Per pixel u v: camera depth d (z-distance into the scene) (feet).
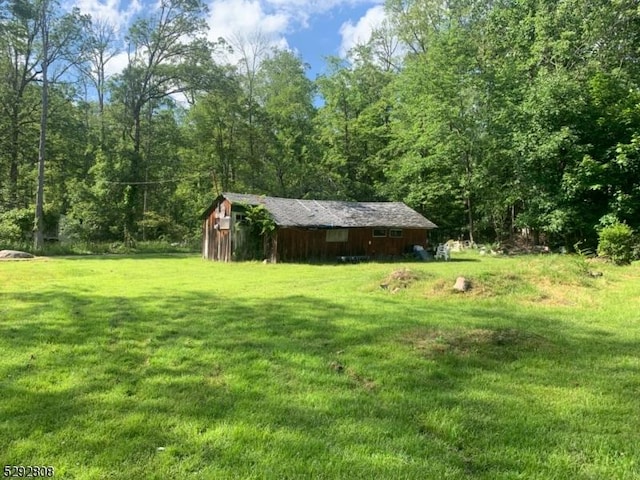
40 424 12.41
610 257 53.52
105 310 28.14
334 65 121.49
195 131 129.59
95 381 15.79
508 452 11.16
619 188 70.74
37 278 47.09
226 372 16.88
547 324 24.52
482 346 19.79
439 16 112.98
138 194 121.80
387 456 10.81
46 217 113.70
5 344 20.26
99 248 100.99
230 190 126.82
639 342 21.09
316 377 16.34
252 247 78.54
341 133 123.85
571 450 11.33
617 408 13.89
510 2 96.89
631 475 10.16
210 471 10.11
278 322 24.71
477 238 108.68
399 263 73.56
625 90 73.20
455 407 13.83
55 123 106.52
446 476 9.98
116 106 132.36
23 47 100.99
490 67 92.22
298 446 11.24
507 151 82.58
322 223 78.18
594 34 77.36
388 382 15.92
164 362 17.99
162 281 45.24
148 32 122.72
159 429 12.17
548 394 15.03
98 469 10.18
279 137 125.59
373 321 24.81
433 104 93.81
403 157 109.40
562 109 73.82
